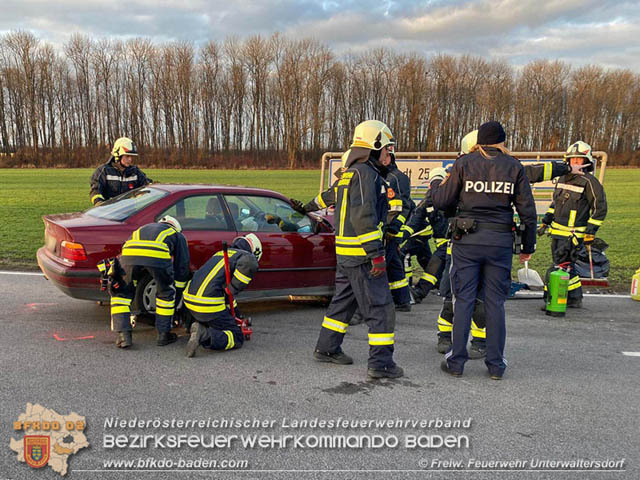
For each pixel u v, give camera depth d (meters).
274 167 70.75
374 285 4.10
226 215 5.70
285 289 6.03
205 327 4.55
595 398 3.89
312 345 4.96
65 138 72.25
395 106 76.06
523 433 3.31
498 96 73.75
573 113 73.69
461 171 4.21
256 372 4.20
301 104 72.94
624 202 25.78
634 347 5.18
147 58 72.62
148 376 4.03
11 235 11.78
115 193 7.18
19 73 70.06
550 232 6.89
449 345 4.87
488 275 4.22
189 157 70.25
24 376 3.92
